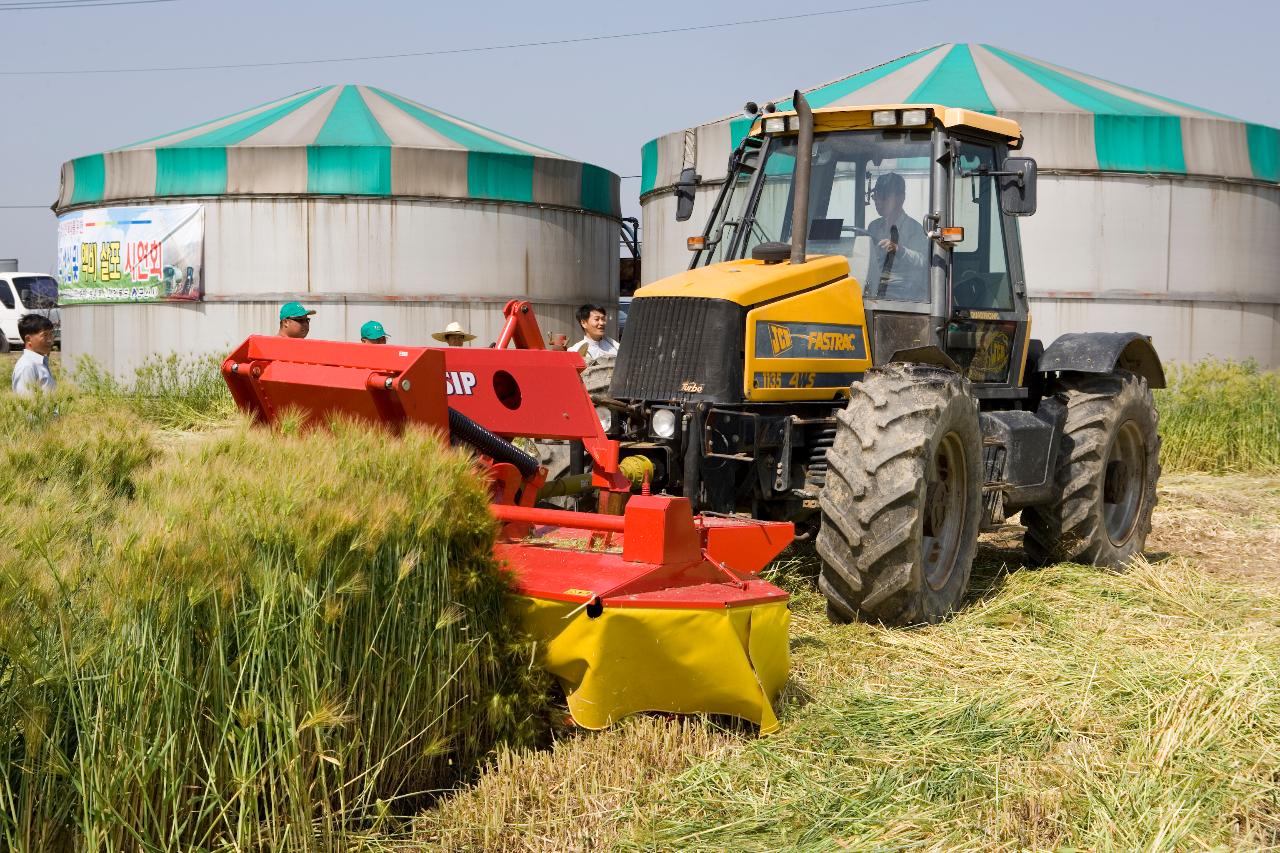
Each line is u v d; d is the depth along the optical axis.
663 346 5.31
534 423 4.78
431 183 17.27
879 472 4.91
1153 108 16.00
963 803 3.34
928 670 4.56
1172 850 3.07
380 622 3.24
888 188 5.75
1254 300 16.00
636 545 3.82
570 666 3.66
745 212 5.96
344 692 3.19
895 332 5.69
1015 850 3.08
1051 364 6.52
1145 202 15.25
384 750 3.30
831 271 5.58
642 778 3.42
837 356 5.55
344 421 4.06
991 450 5.84
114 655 2.67
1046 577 6.09
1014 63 17.17
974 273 6.09
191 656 2.85
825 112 5.79
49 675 2.55
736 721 3.88
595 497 5.43
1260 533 7.86
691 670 3.69
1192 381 11.94
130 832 2.64
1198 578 6.19
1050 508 6.39
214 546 2.90
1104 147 15.10
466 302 17.59
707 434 5.16
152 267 17.53
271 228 17.08
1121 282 15.25
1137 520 6.85
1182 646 4.79
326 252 17.08
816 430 5.61
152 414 13.78
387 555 3.29
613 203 20.11
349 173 17.03
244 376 4.46
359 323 17.22
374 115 18.58
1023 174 5.75
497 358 4.71
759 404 5.39
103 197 18.00
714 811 3.27
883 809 3.29
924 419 4.98
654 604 3.62
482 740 3.63
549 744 3.71
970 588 6.04
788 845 3.09
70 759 2.63
